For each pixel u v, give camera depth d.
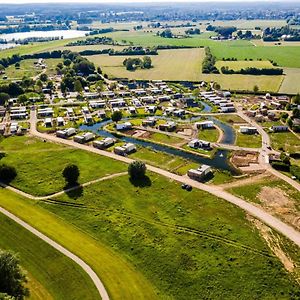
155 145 199.25
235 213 135.75
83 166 172.88
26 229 125.94
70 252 115.62
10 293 94.00
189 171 161.62
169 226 128.88
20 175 164.88
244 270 108.75
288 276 106.69
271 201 143.62
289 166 168.62
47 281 105.19
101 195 148.50
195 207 139.62
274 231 125.94
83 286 103.25
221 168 171.38
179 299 99.75
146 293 101.38
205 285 103.88
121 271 108.88
